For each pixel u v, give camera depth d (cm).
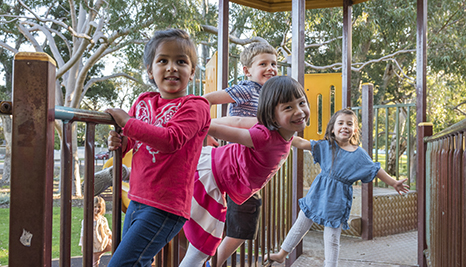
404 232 393
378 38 1324
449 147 184
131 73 1494
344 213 250
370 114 376
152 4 873
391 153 1303
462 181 153
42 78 86
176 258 165
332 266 241
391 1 1121
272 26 1095
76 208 1005
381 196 379
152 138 112
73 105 1115
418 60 318
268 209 249
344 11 389
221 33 357
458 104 1364
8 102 88
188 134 121
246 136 153
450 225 175
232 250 196
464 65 1168
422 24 318
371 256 302
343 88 385
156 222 117
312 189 263
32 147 86
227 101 209
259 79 220
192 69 138
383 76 1355
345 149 266
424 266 276
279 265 308
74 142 1218
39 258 86
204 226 163
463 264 138
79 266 421
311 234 369
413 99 1376
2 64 1497
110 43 991
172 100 132
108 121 116
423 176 286
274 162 163
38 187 86
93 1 1098
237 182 163
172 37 132
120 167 128
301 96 147
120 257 112
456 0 1167
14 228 86
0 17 1098
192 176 129
